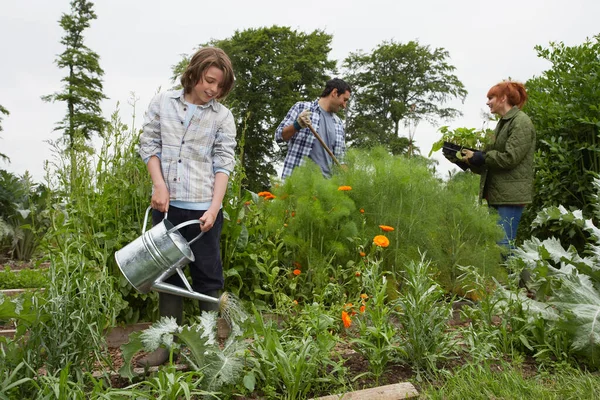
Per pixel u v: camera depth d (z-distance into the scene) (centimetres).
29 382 216
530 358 304
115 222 354
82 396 201
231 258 378
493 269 431
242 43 3544
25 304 227
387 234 432
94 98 3606
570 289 302
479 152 498
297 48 3662
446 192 483
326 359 260
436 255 423
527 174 491
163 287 254
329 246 414
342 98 524
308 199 408
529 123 483
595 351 279
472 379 253
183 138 281
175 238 256
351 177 462
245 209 416
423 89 4359
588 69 573
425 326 281
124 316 343
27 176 450
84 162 363
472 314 337
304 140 516
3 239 758
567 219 385
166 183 281
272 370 249
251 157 3381
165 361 277
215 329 265
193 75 274
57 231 350
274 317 355
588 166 573
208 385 233
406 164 476
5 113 2916
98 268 326
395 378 269
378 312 281
